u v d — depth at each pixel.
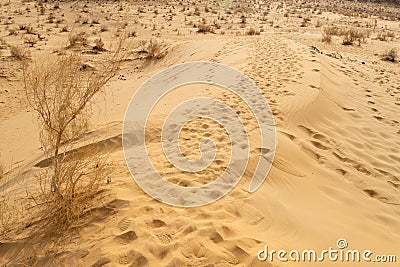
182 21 28.48
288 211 4.43
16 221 4.09
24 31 21.94
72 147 6.14
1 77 13.19
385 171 6.30
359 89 10.58
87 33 22.55
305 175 5.58
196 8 34.53
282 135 6.55
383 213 5.06
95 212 4.12
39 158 6.30
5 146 7.99
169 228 3.85
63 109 4.52
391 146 7.36
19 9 30.41
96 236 3.76
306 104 8.04
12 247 3.71
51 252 3.60
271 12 37.72
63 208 4.00
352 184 5.72
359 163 6.38
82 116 7.38
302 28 27.25
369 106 9.34
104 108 9.73
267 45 14.86
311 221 4.36
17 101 11.52
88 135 6.82
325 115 8.09
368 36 22.61
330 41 19.38
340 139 7.27
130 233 3.74
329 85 10.00
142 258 3.43
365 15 39.53
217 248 3.53
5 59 15.09
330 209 4.88
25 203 4.44
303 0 55.78
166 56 16.86
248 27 26.98
